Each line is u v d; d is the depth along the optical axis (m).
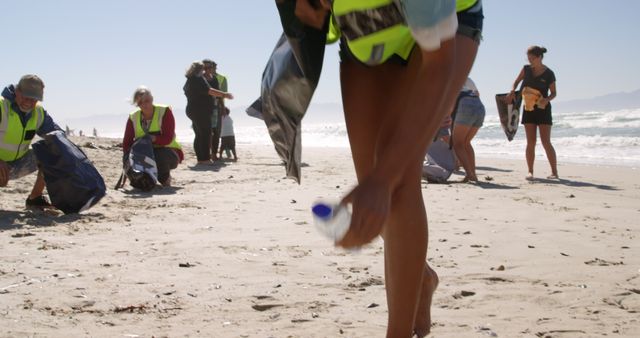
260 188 9.29
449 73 2.01
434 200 8.01
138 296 3.83
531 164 10.70
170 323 3.37
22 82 6.97
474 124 9.92
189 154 15.68
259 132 61.72
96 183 6.95
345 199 1.67
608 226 6.25
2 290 3.93
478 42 2.36
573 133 33.72
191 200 7.97
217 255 4.89
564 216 6.86
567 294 3.88
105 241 5.43
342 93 2.55
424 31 1.94
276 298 3.80
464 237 5.66
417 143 1.93
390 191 1.83
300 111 2.57
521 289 3.99
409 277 2.25
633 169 13.10
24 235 5.69
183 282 4.14
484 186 9.55
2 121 6.91
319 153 19.98
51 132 6.91
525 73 10.66
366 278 4.20
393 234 2.23
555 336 3.18
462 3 2.30
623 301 3.76
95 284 4.08
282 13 2.39
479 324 3.35
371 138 2.49
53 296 3.82
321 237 5.57
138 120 9.19
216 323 3.37
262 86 2.74
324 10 2.39
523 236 5.71
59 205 6.79
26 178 9.16
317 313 3.54
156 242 5.39
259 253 4.96
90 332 3.22
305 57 2.44
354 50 2.37
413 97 2.00
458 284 4.11
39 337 3.14
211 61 13.73
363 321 3.40
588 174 11.97
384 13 2.22
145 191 8.82
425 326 2.71
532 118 10.68
